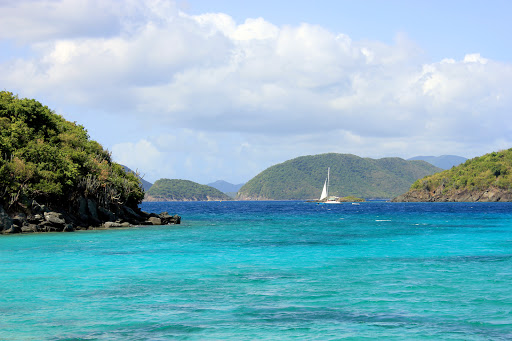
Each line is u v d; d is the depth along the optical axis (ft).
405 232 220.64
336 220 344.08
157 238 189.06
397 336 56.70
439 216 404.98
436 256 130.00
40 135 254.68
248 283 89.81
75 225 238.68
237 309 69.41
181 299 75.97
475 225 273.54
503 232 219.20
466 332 58.13
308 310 68.80
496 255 131.75
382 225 277.44
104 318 64.64
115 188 280.31
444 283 88.94
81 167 259.39
